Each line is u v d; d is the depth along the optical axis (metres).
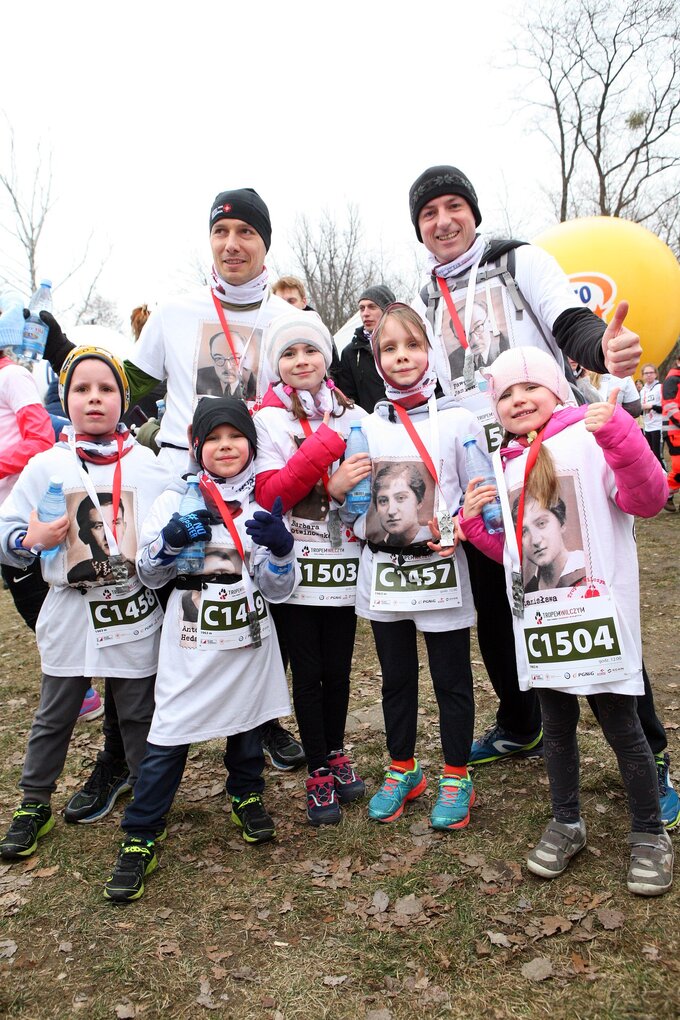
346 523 2.92
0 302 3.85
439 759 3.37
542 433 2.47
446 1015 1.92
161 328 3.18
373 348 2.88
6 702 4.51
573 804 2.49
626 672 2.30
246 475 2.82
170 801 2.65
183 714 2.62
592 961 2.04
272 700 2.79
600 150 23.89
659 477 2.22
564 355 2.95
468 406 2.92
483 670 4.46
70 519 2.77
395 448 2.84
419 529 2.75
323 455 2.69
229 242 3.03
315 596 2.87
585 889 2.34
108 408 2.83
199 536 2.58
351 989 2.04
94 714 4.21
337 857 2.67
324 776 2.94
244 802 2.84
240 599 2.68
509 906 2.30
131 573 2.77
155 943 2.28
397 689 2.90
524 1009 1.92
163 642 2.72
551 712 2.46
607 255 8.16
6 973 2.19
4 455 3.45
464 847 2.64
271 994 2.05
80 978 2.15
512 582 2.46
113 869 2.60
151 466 2.96
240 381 3.14
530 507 2.44
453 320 2.96
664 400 9.61
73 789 3.37
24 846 2.77
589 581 2.34
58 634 2.80
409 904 2.36
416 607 2.75
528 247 2.88
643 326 8.16
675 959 2.02
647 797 2.37
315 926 2.31
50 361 4.27
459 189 2.88
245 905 2.44
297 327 2.84
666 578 6.21
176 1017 1.99
